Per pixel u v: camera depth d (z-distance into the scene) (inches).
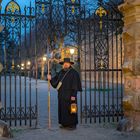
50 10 386.6
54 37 394.9
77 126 378.3
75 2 391.5
